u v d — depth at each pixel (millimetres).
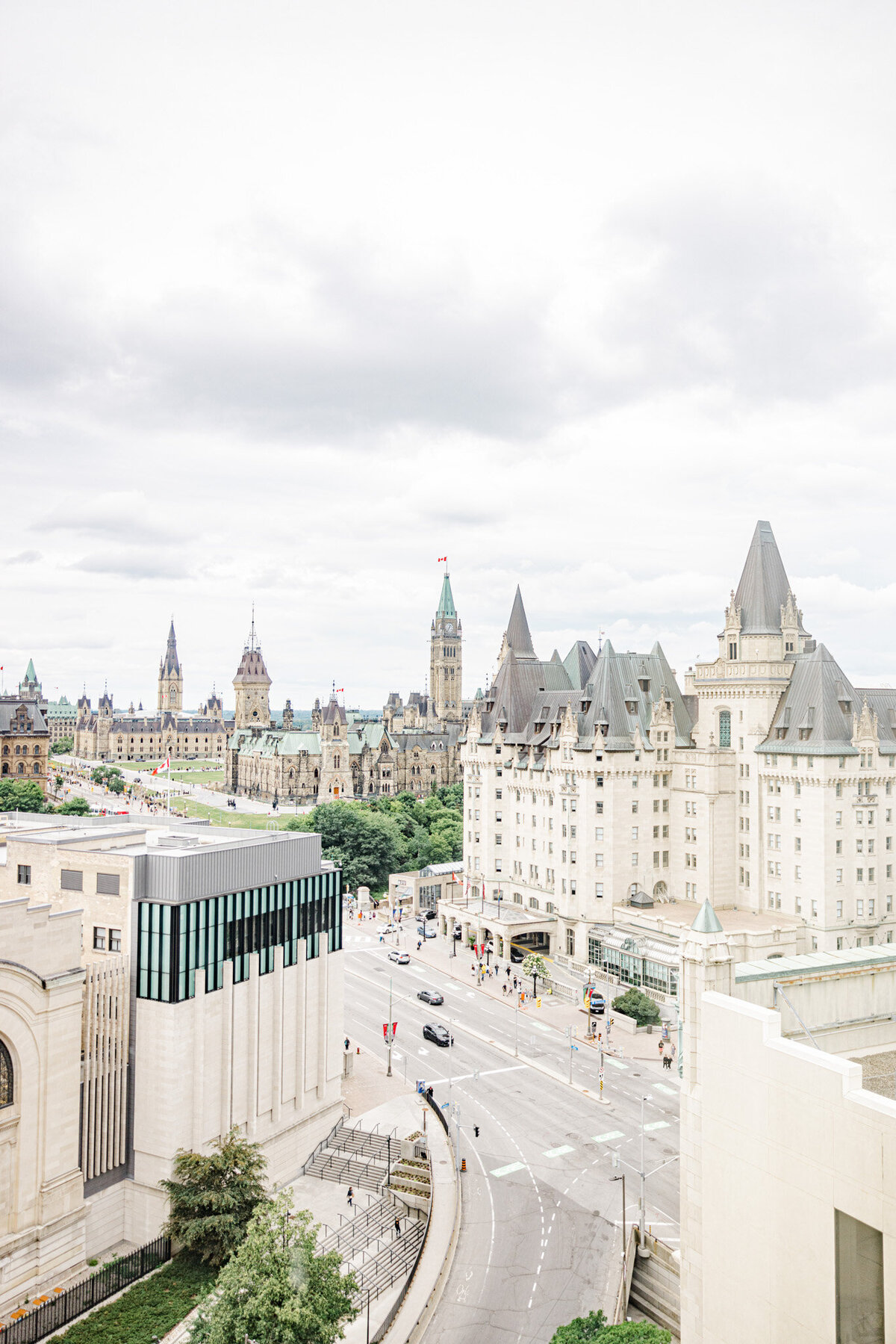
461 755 153375
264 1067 73250
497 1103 83938
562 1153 74562
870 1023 43250
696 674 128625
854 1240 32062
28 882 73500
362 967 126312
